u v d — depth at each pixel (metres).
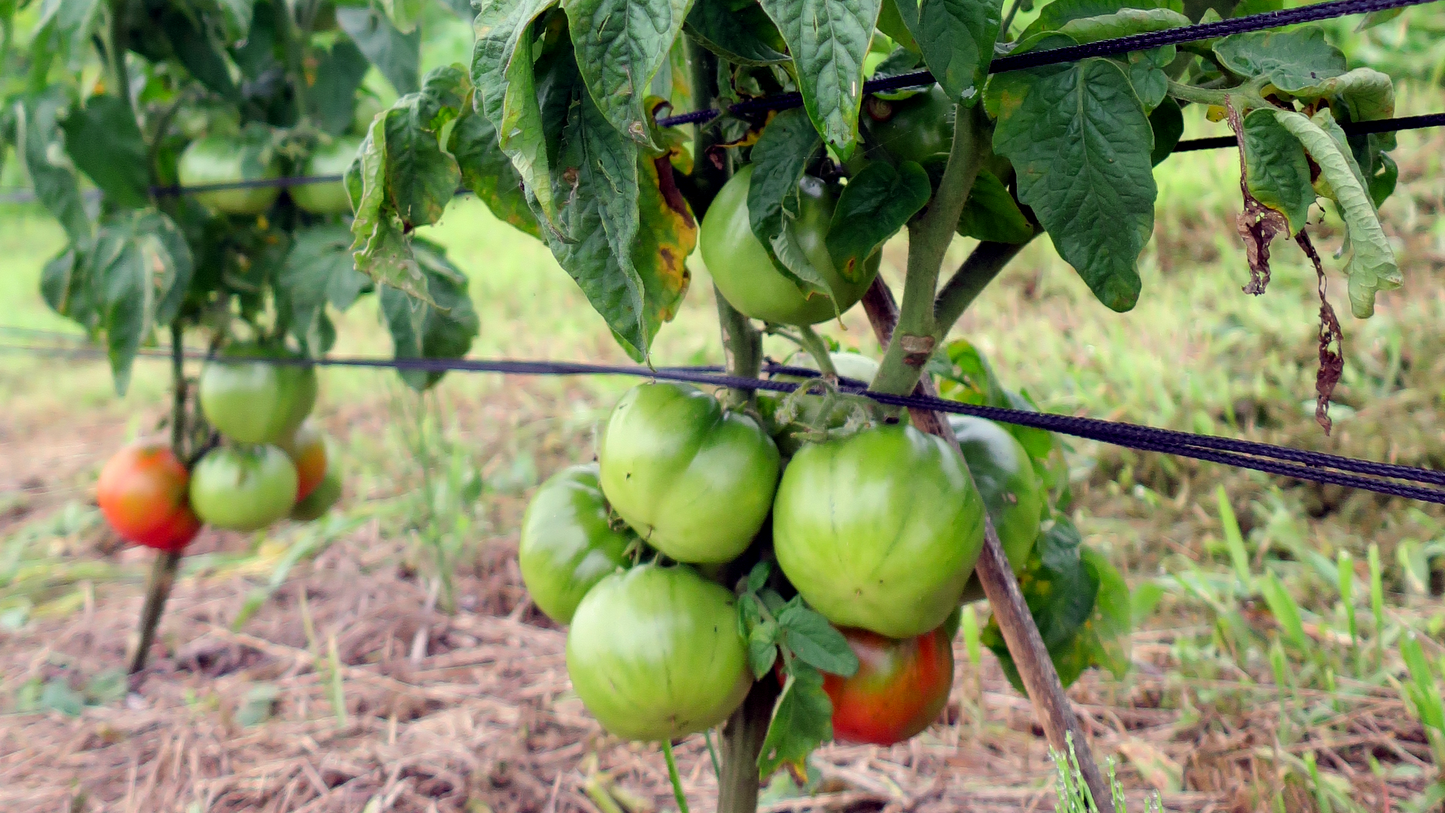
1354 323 3.39
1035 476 1.70
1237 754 2.17
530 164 0.90
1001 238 1.22
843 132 0.80
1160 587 2.54
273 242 2.57
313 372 2.56
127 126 2.33
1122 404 3.31
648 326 1.23
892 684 1.31
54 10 2.12
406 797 2.36
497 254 6.34
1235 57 0.98
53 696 2.90
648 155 1.15
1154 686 2.45
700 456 1.22
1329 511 2.94
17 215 9.83
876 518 1.13
